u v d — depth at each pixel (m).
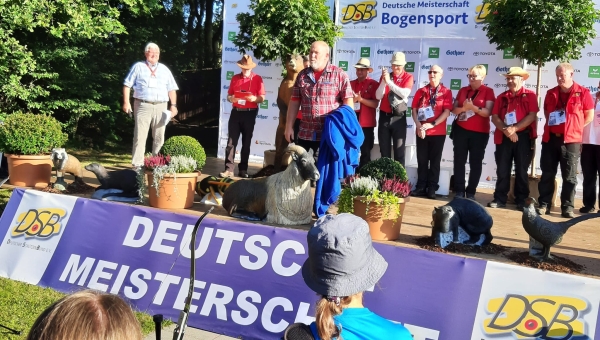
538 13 8.06
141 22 17.84
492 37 8.85
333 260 2.07
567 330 3.48
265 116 11.60
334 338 2.03
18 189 5.64
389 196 5.27
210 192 6.84
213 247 4.65
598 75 9.08
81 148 15.64
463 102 7.98
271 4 9.34
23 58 11.88
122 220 5.09
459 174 8.16
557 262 4.82
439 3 10.04
